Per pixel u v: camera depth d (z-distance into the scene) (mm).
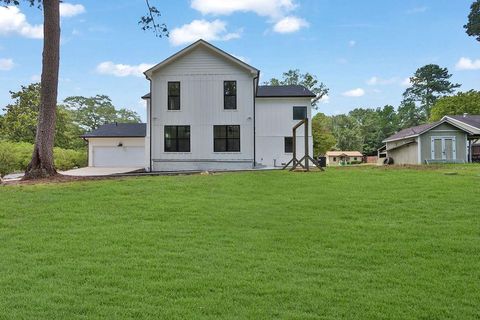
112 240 5895
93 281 4219
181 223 6992
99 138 29438
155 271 4547
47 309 3498
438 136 27094
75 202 8695
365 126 71562
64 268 4637
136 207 8258
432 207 8070
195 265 4785
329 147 46219
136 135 29281
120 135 29281
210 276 4398
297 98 25891
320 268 4734
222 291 3967
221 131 20734
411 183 10977
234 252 5344
